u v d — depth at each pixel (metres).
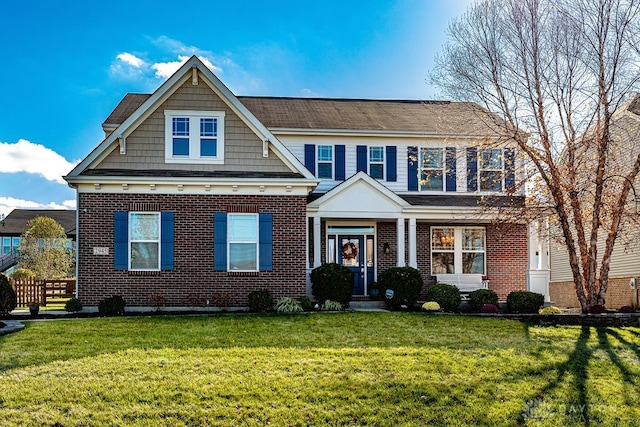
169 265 17.19
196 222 17.41
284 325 13.95
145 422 7.84
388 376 9.76
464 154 19.89
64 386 8.95
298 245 17.72
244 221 17.64
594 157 18.55
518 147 18.59
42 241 41.19
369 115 23.62
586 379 10.14
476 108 18.88
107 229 17.08
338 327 13.80
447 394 9.07
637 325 16.06
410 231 19.69
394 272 18.39
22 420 7.78
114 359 10.47
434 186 21.91
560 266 27.78
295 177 17.84
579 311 19.05
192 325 13.80
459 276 21.08
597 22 17.30
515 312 18.03
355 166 21.78
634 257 21.62
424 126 22.33
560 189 17.58
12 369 9.82
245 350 11.24
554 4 17.69
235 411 8.20
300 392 8.93
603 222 18.27
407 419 8.17
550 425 8.15
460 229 21.78
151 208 17.25
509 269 21.77
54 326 13.68
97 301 16.88
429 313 16.59
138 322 14.22
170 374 9.62
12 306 15.77
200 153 17.89
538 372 10.41
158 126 17.83
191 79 18.06
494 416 8.35
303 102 25.27
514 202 19.88
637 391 9.62
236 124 18.08
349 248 21.14
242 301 17.38
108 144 17.48
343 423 8.00
